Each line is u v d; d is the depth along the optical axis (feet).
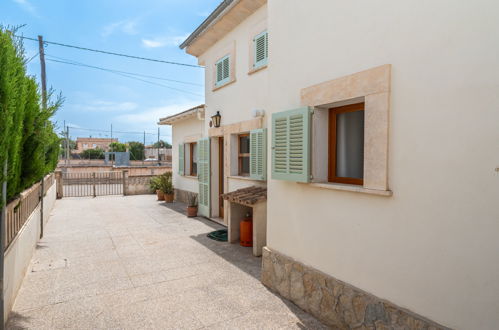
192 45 27.55
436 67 7.23
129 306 11.58
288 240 12.35
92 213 30.60
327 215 10.45
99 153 141.28
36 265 15.85
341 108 10.78
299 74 11.66
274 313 11.15
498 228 6.17
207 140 27.32
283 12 12.49
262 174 19.38
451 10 6.94
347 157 10.68
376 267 8.76
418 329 7.56
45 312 11.06
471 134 6.59
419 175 7.61
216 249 18.83
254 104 21.03
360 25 9.16
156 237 21.54
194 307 11.55
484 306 6.41
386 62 8.41
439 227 7.20
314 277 10.90
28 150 13.71
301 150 10.94
